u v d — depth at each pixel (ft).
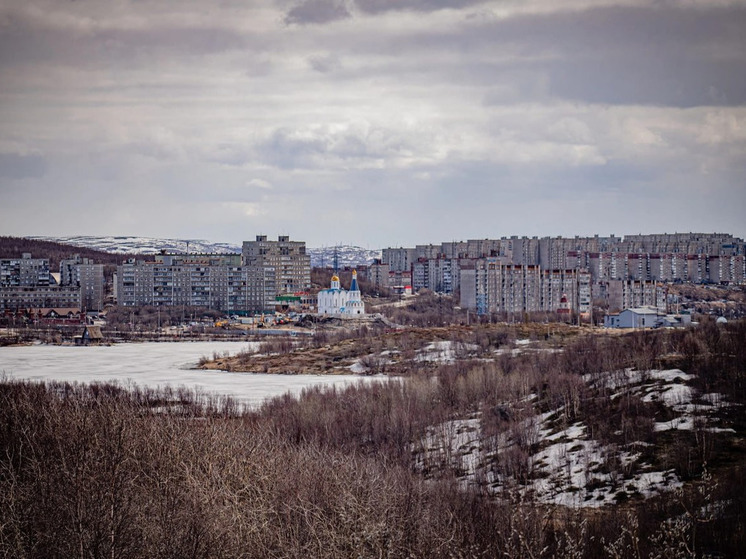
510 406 608.19
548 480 483.51
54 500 377.09
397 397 615.16
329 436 540.93
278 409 611.06
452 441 549.54
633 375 638.12
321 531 365.81
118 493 377.30
